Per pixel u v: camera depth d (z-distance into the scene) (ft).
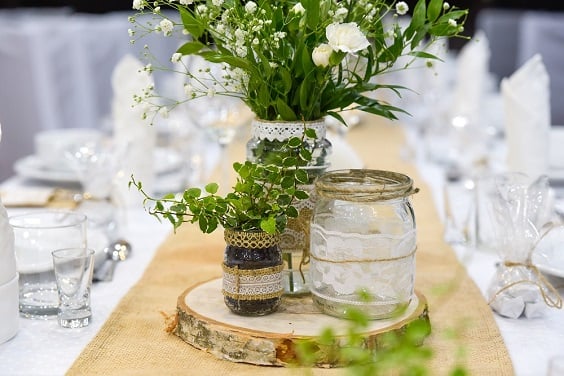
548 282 4.51
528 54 16.60
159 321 4.26
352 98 4.32
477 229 5.63
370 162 8.40
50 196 6.76
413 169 8.18
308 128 4.06
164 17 4.14
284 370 3.67
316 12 3.87
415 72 11.21
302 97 4.06
